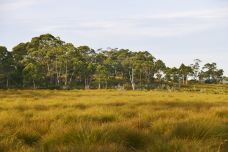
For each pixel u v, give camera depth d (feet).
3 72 307.58
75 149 19.80
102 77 361.51
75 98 91.15
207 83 535.19
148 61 425.28
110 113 38.99
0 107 55.67
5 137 24.25
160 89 337.11
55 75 372.79
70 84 372.58
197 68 532.32
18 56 359.66
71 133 23.45
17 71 319.88
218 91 278.87
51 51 347.97
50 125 29.86
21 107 55.31
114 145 21.04
